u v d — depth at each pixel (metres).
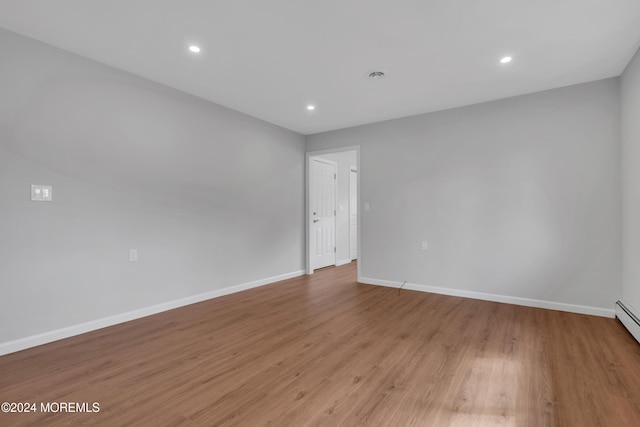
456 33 2.32
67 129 2.60
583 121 3.17
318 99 3.65
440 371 2.04
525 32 2.30
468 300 3.68
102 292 2.82
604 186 3.07
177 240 3.42
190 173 3.54
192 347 2.42
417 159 4.16
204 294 3.68
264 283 4.48
